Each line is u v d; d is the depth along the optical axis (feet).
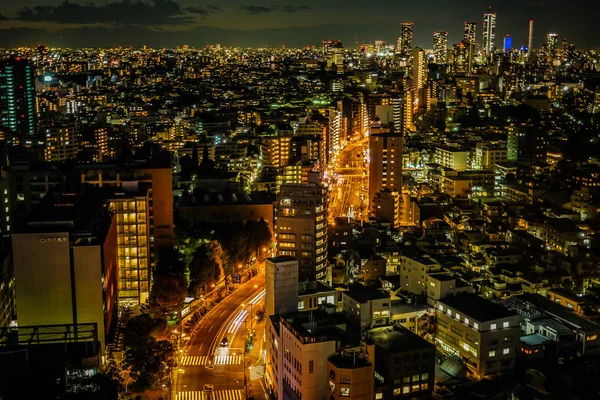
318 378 650.84
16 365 520.01
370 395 615.98
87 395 525.75
